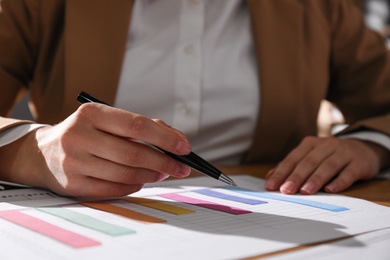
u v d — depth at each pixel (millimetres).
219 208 460
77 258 295
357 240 357
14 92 896
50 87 841
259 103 880
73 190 484
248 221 408
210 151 891
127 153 461
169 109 862
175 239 340
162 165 467
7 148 577
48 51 871
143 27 878
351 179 623
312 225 400
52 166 495
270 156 914
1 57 853
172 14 884
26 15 859
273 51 887
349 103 1073
